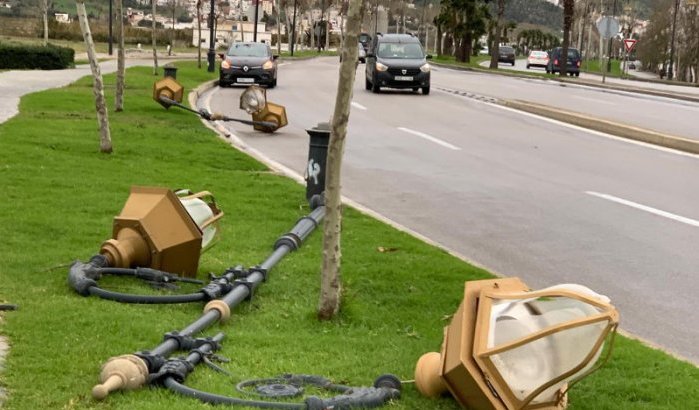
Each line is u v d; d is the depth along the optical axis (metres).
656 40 96.25
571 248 9.55
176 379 4.82
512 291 4.55
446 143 18.50
